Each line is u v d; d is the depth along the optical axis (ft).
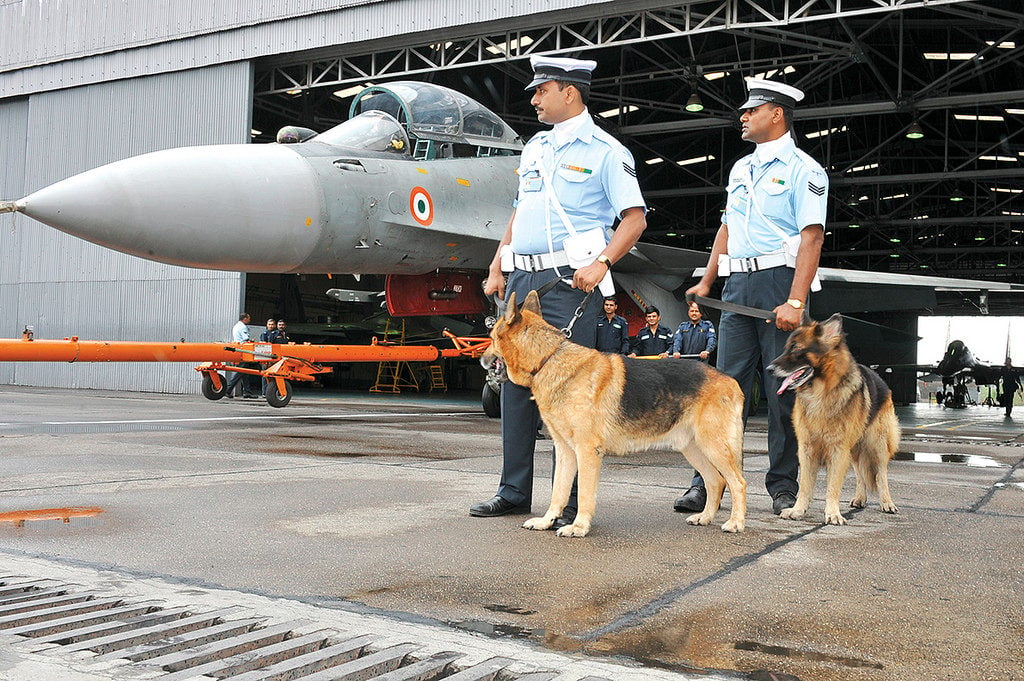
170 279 62.90
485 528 13.46
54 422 31.50
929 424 52.21
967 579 10.68
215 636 7.78
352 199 37.35
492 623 8.52
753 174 16.60
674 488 18.57
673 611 9.05
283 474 18.89
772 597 9.70
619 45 53.21
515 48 61.31
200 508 14.57
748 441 33.37
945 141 93.71
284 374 41.06
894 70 85.87
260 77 64.13
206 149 35.70
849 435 14.64
